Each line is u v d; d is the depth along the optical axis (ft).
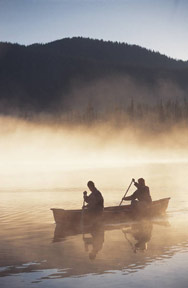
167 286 35.73
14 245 52.60
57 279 37.99
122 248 50.57
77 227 66.90
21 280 37.78
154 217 75.51
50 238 57.21
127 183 148.66
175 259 44.50
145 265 42.32
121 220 73.41
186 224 67.56
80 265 42.68
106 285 36.17
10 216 76.28
